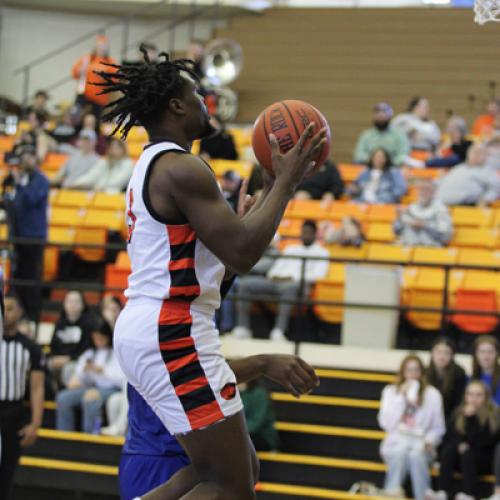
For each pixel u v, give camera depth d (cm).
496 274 1548
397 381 1257
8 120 2627
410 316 1523
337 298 1530
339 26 2617
